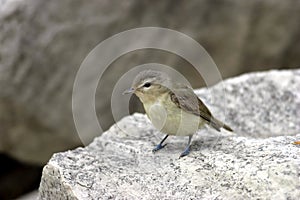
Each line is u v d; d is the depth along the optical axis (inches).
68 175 280.8
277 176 252.1
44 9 527.8
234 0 559.2
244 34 565.9
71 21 528.7
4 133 530.0
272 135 389.4
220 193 259.8
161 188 271.6
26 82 522.3
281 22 571.5
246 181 256.7
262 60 579.2
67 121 525.0
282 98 417.1
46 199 293.3
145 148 315.9
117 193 270.1
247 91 424.8
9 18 525.0
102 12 534.0
